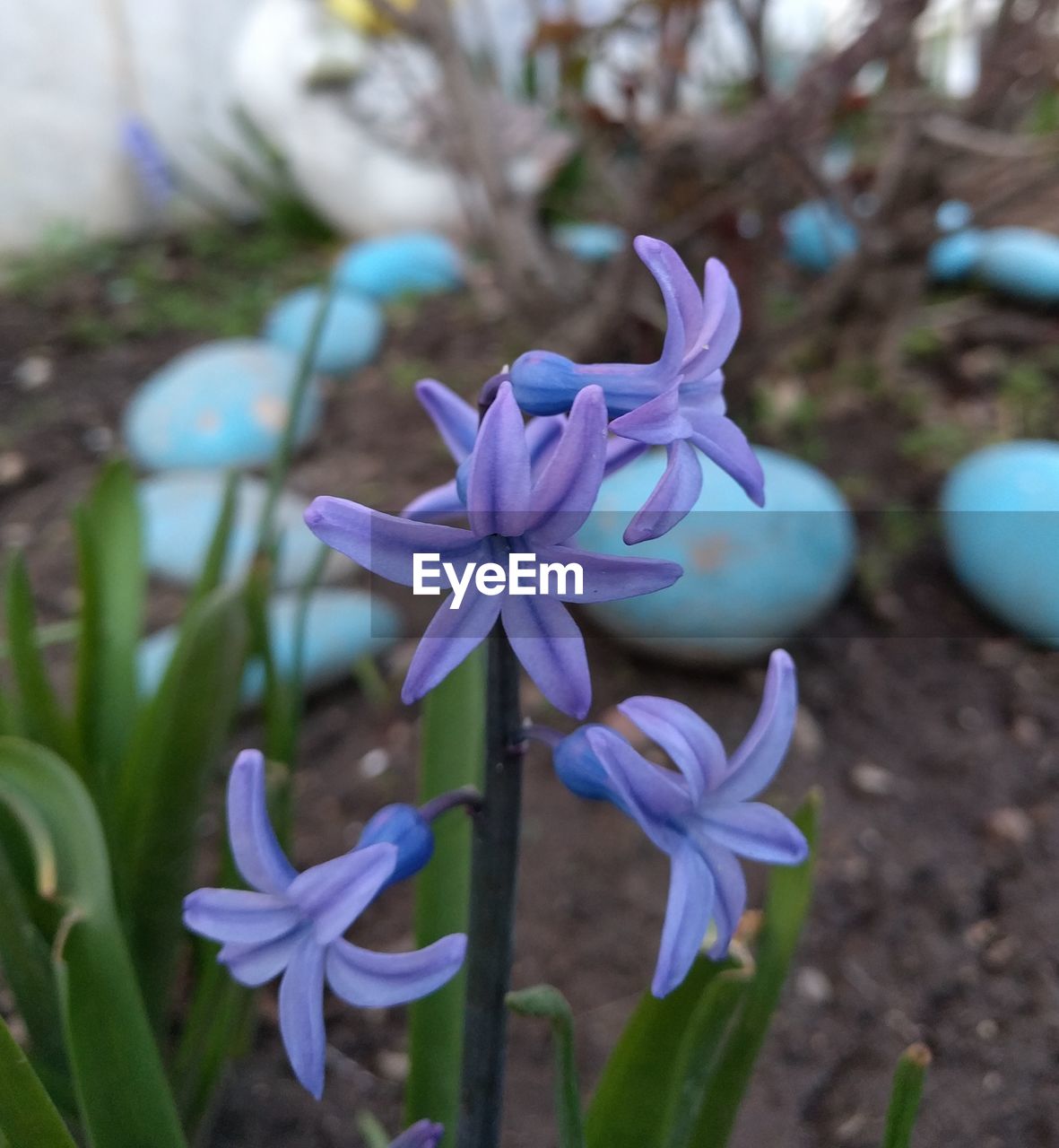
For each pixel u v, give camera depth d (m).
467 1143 0.12
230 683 0.17
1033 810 0.28
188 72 0.77
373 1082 0.22
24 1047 0.18
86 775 0.19
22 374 0.55
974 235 0.56
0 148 0.71
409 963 0.09
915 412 0.45
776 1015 0.23
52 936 0.17
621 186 0.41
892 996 0.24
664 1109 0.14
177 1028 0.20
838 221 0.42
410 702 0.08
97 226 0.76
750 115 0.31
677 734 0.10
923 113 0.33
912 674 0.33
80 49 0.72
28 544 0.41
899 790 0.29
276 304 0.62
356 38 0.68
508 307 0.46
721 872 0.10
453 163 0.45
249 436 0.44
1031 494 0.32
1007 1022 0.23
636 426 0.08
